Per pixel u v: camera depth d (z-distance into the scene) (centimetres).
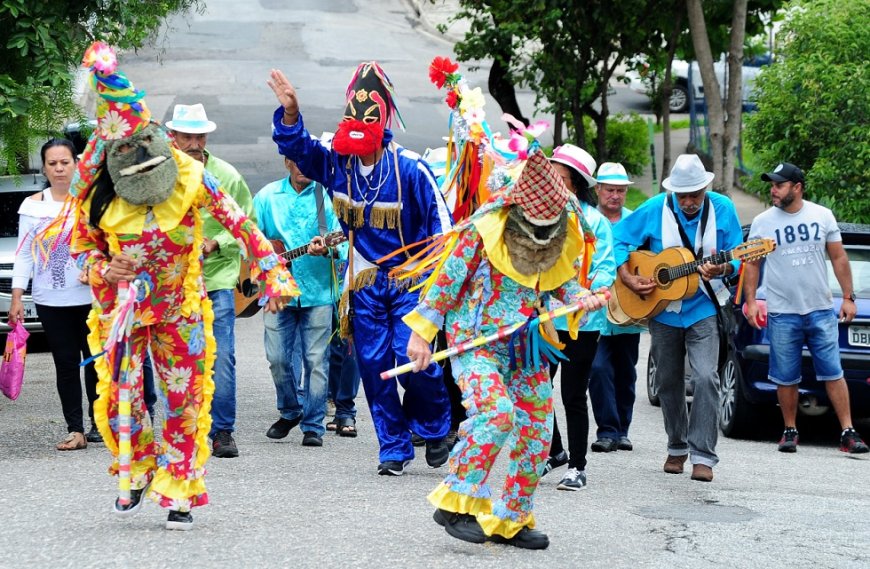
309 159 1636
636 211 1859
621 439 2020
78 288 1822
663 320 1794
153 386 1928
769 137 3441
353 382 2033
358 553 1217
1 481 1551
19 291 1900
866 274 2295
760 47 4762
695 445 1752
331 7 8925
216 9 8681
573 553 1256
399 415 1675
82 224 1279
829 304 2106
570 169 1678
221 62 7300
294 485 1566
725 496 1623
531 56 4441
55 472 1619
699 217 1822
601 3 4150
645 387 2873
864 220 3316
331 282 1911
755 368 2208
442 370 1714
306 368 1908
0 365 1947
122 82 1229
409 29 8412
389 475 1652
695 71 6612
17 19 2220
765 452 2108
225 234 1802
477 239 1233
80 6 2378
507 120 1220
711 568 1220
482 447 1222
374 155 1644
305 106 6331
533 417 1264
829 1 3350
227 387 1781
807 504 1584
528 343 1241
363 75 1630
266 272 1312
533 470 1262
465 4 4428
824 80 3309
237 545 1235
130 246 1253
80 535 1263
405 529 1326
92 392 1859
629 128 5672
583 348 1623
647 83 6159
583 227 1280
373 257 1669
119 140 1231
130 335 1273
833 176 3300
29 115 2295
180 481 1291
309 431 1906
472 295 1254
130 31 2681
